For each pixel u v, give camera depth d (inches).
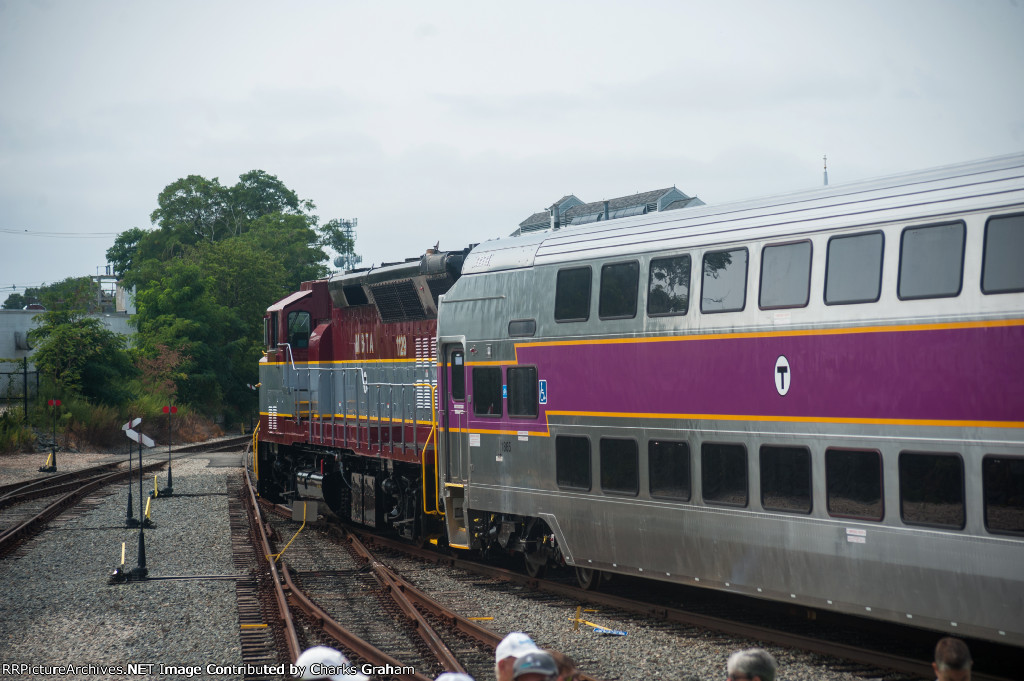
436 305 899.4
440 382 826.2
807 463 534.6
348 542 1033.5
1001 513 451.5
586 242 690.8
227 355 3784.5
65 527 1141.1
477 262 794.8
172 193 5196.9
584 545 680.4
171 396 3275.1
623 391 646.5
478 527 805.2
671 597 713.6
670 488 614.2
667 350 617.9
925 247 491.5
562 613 668.1
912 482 486.3
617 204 2659.9
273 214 5251.0
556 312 701.9
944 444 473.1
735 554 573.9
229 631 634.8
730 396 576.4
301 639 611.2
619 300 655.1
